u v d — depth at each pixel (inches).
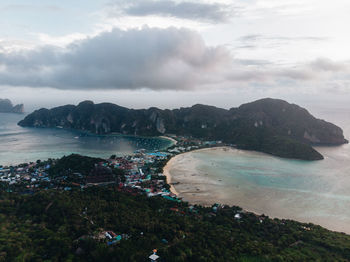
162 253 4237.2
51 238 4370.1
